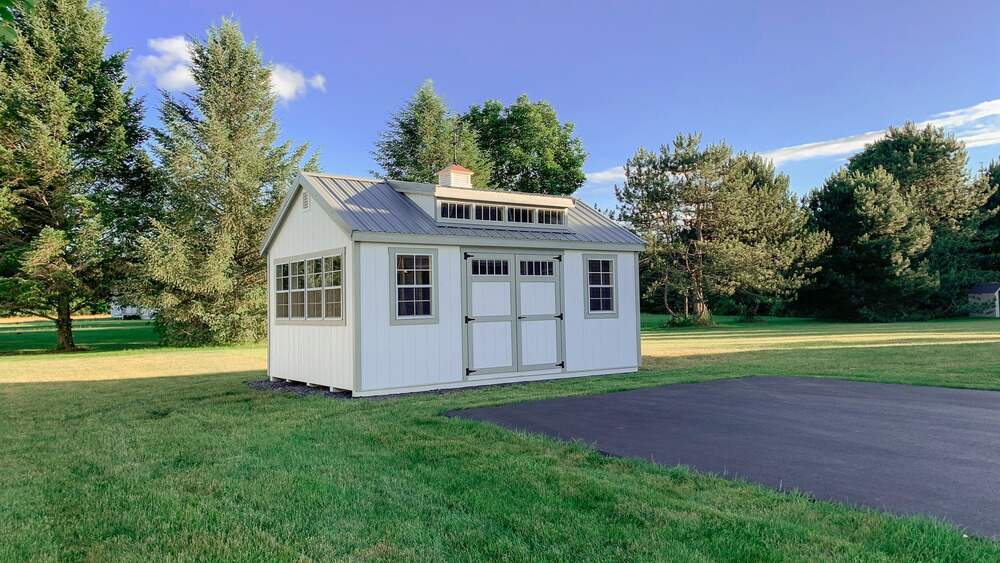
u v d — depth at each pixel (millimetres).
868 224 36438
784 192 38156
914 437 6152
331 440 6574
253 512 4281
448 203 11664
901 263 35156
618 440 6246
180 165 24812
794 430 6594
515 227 12289
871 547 3363
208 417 8281
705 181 32719
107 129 25359
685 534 3631
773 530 3641
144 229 26828
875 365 13211
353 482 4926
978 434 6250
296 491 4723
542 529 3785
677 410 7973
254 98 27172
